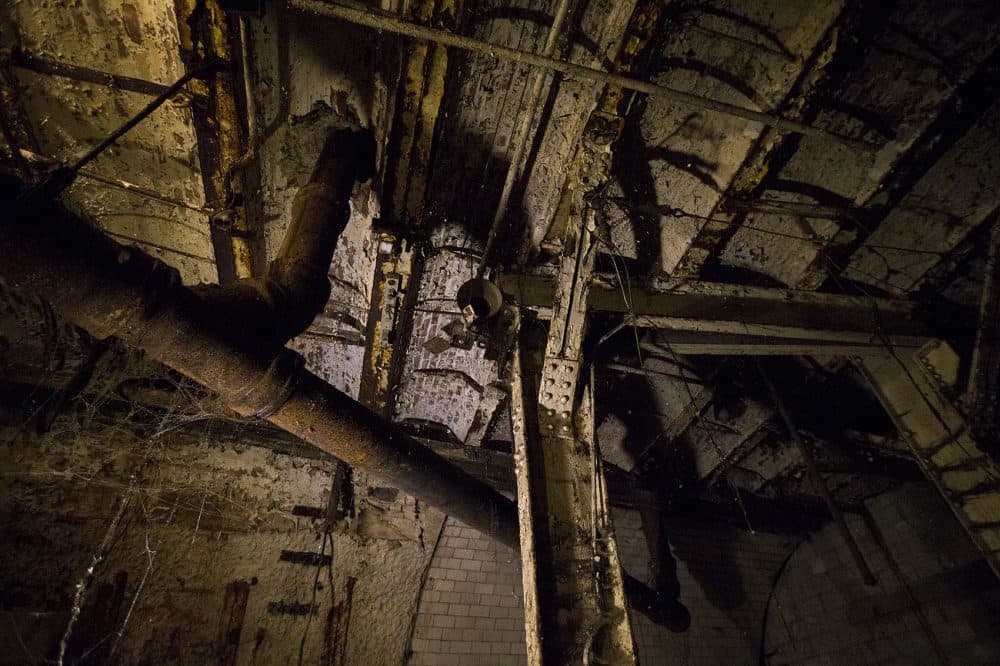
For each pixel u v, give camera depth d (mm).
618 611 3104
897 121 4148
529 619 3100
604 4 3578
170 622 4766
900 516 7410
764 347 4871
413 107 3805
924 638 6641
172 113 3947
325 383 3512
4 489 4535
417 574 5965
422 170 4137
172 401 5418
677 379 6336
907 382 5020
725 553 7961
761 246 5070
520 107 4051
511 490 6328
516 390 3883
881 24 3658
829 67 3785
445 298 5180
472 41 3209
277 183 4480
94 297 2412
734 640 7648
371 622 5598
